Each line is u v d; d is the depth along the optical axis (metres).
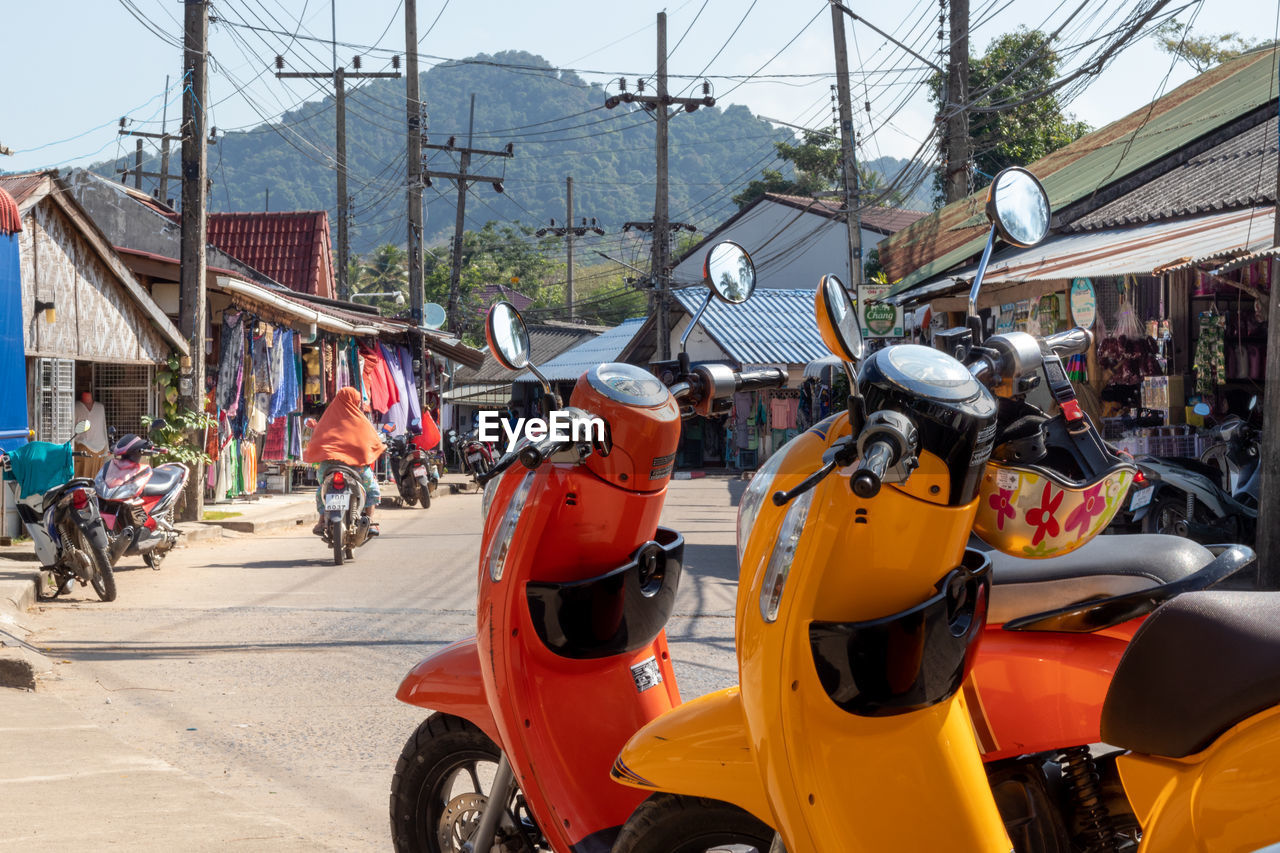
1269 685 2.14
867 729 2.46
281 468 20.58
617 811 3.22
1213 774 2.21
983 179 29.50
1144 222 13.59
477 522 16.86
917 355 2.46
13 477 9.33
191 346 15.21
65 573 9.39
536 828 3.49
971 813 2.50
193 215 15.23
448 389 41.62
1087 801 2.98
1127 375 12.98
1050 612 2.98
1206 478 9.98
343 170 35.53
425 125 29.17
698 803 2.70
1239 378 12.38
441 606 9.16
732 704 2.72
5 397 11.55
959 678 2.55
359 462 11.82
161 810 4.38
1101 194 14.95
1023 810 2.99
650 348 34.47
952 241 18.09
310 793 4.76
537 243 77.62
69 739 5.42
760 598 2.52
